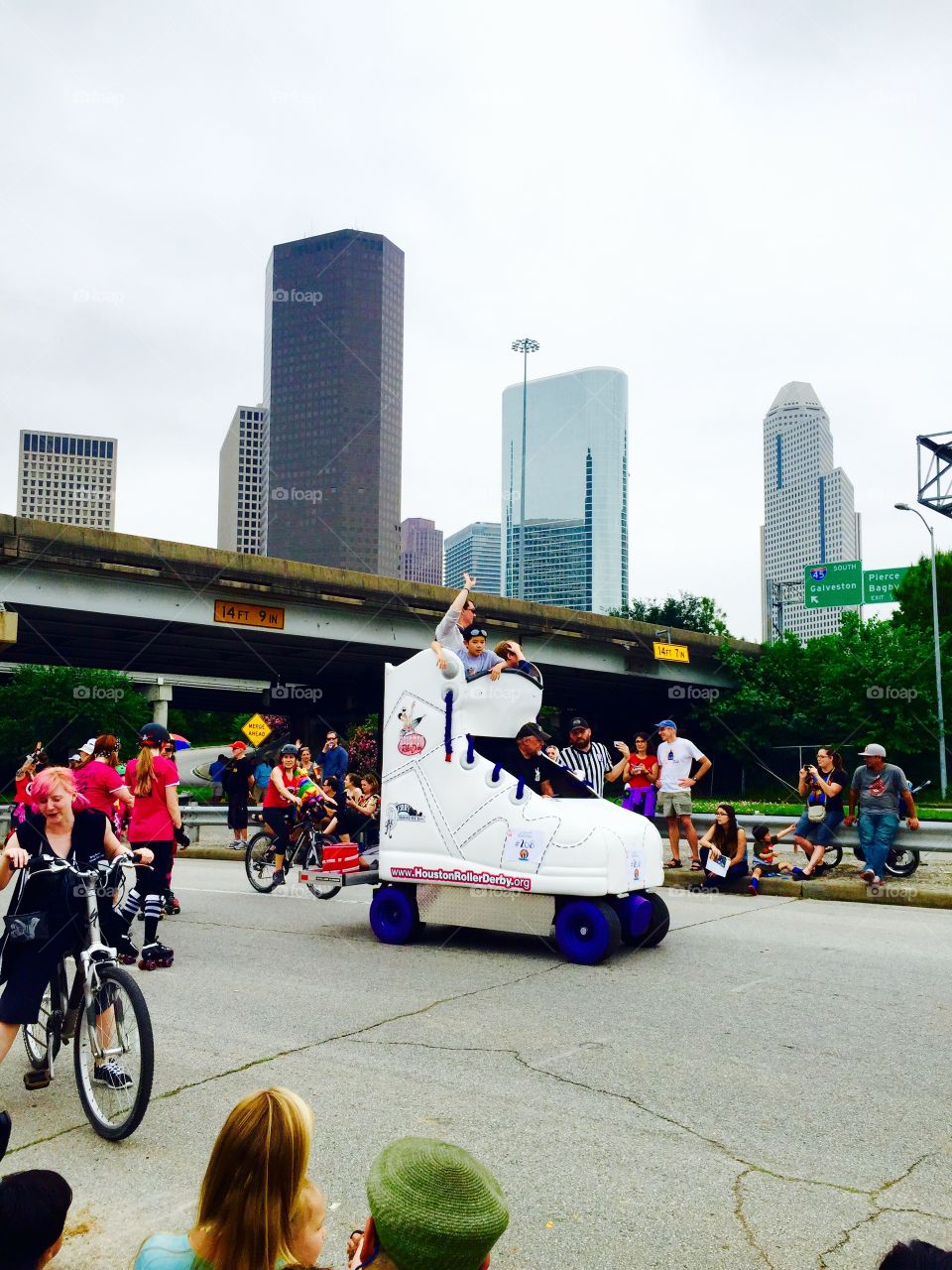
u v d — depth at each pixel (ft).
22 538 72.79
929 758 132.16
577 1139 14.20
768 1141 14.16
